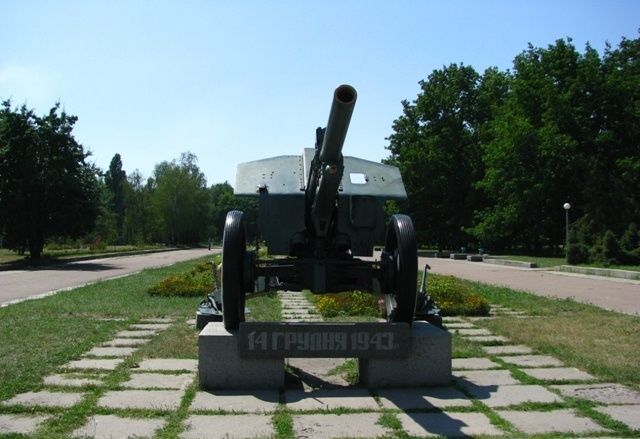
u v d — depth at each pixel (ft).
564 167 116.16
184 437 13.97
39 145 96.27
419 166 146.51
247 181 22.45
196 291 45.73
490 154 125.49
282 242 22.12
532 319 32.63
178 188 248.73
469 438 13.89
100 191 105.60
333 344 18.21
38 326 29.94
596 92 118.42
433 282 43.01
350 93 16.92
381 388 18.49
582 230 95.76
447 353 18.75
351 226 22.04
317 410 16.14
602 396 17.37
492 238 127.03
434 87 150.92
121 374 20.01
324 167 19.27
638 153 117.39
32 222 97.35
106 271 80.59
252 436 14.05
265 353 18.11
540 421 15.12
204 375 18.38
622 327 29.17
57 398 17.15
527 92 126.11
